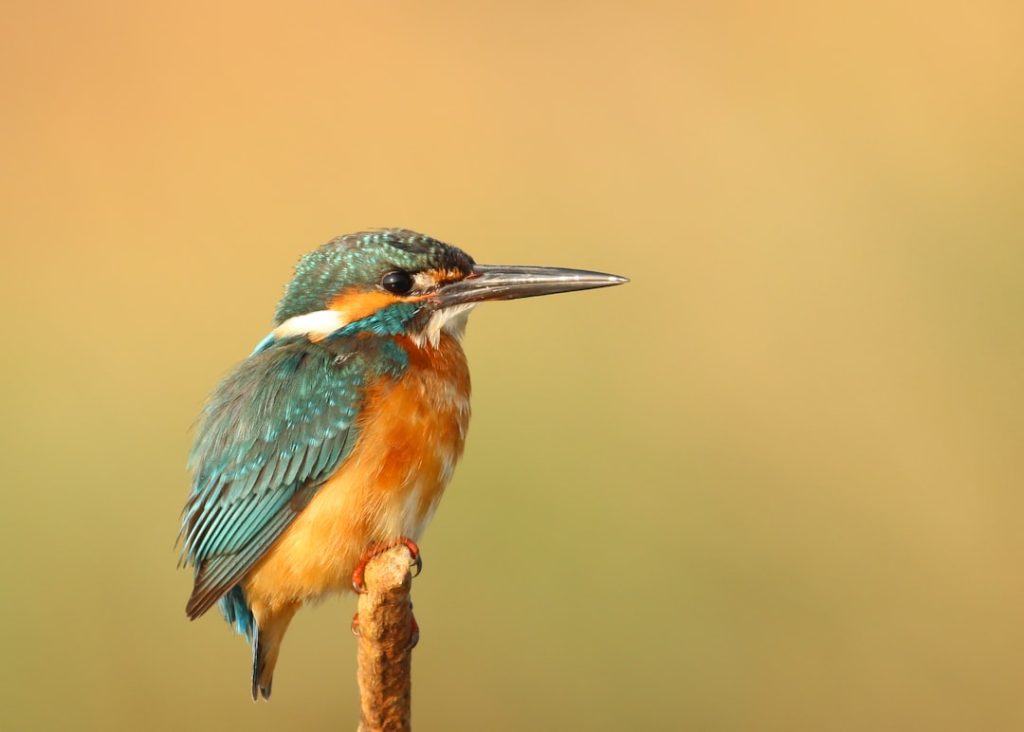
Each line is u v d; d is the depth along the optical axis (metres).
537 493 12.69
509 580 12.20
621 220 16.83
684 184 17.06
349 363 8.95
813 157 16.70
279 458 8.88
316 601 9.04
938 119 16.91
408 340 9.25
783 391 13.96
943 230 15.34
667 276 15.58
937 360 14.16
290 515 8.86
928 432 13.51
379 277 9.34
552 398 13.78
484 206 17.28
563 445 13.20
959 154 16.30
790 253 15.76
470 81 19.00
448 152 18.22
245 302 16.39
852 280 15.13
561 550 12.31
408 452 8.82
